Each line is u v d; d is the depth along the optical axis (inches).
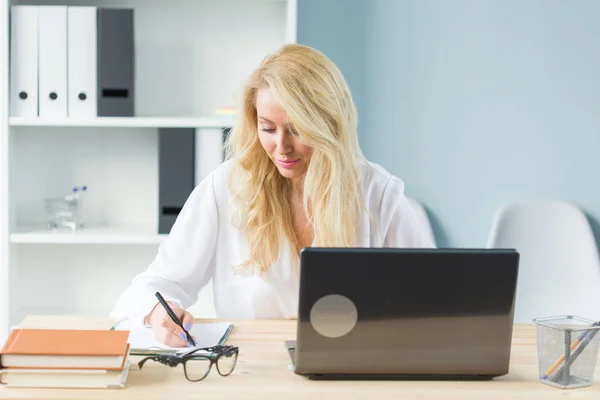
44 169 119.3
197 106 118.6
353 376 52.7
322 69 66.6
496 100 120.1
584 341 52.7
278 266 72.5
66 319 68.0
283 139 66.6
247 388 51.0
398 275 51.2
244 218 72.9
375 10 121.4
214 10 118.1
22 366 50.1
